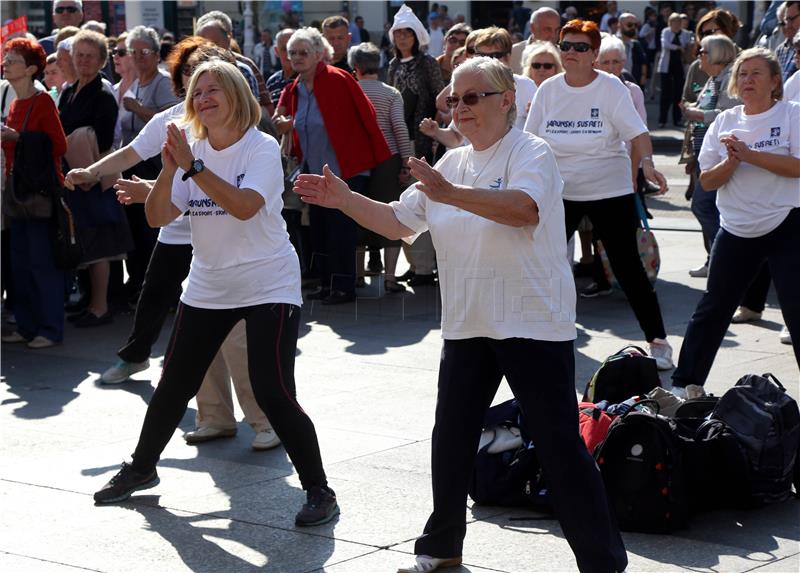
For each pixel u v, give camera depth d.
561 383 3.79
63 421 6.18
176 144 4.27
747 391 4.79
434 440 4.06
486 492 4.73
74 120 8.23
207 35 8.11
